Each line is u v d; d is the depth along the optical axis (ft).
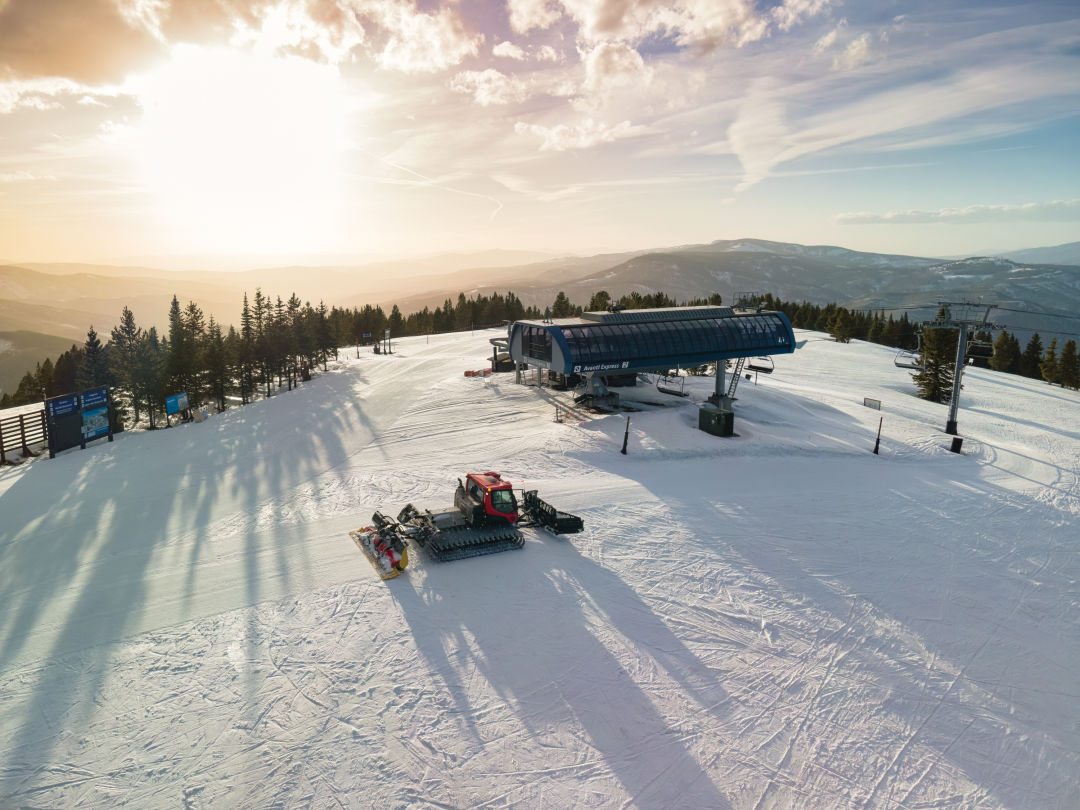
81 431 113.29
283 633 53.62
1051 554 79.87
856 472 111.14
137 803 36.27
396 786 38.24
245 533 74.49
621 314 149.28
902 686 50.96
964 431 149.59
